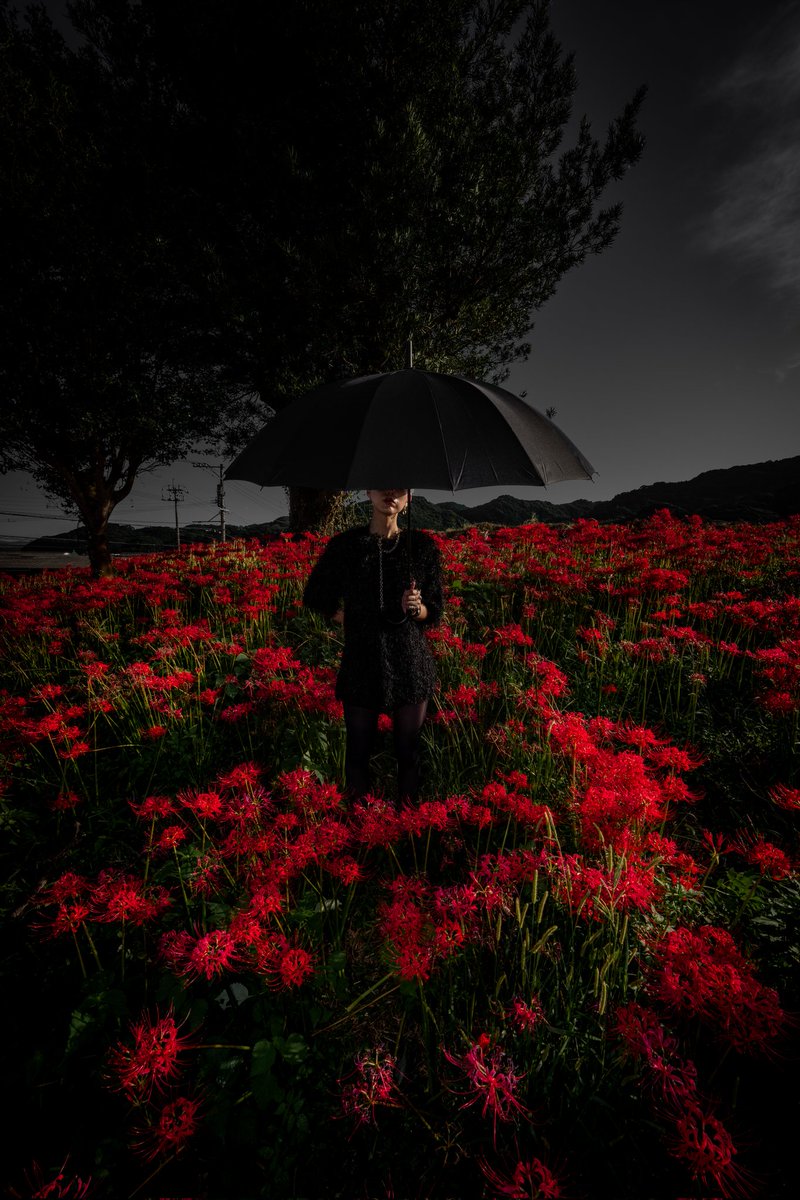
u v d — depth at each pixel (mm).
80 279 9094
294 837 1954
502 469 1922
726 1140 1014
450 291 10016
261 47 9031
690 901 1769
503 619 4801
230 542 9570
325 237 8523
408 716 2248
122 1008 1526
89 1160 1336
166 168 9484
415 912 1418
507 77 10078
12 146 8258
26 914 2035
